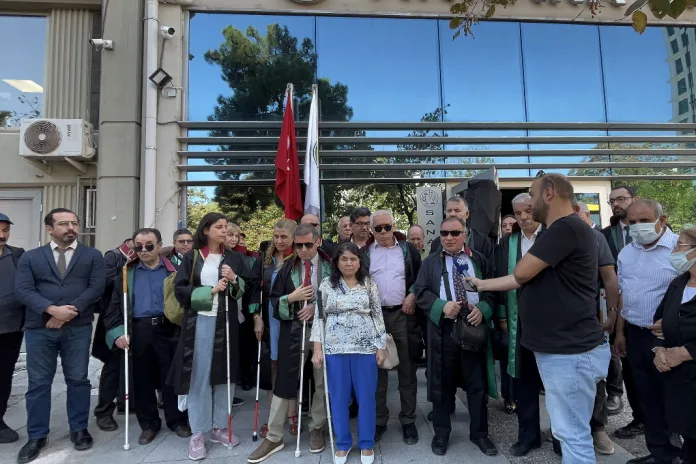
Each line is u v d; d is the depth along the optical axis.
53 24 7.12
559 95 7.09
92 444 3.43
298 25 6.77
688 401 2.44
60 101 7.07
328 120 6.75
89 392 3.51
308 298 3.21
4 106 7.08
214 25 6.62
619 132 7.06
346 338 3.05
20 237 6.92
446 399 3.20
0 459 3.28
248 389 4.89
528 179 6.86
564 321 2.27
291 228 3.62
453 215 3.64
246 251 4.77
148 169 6.15
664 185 6.97
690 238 2.52
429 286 3.30
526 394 3.18
